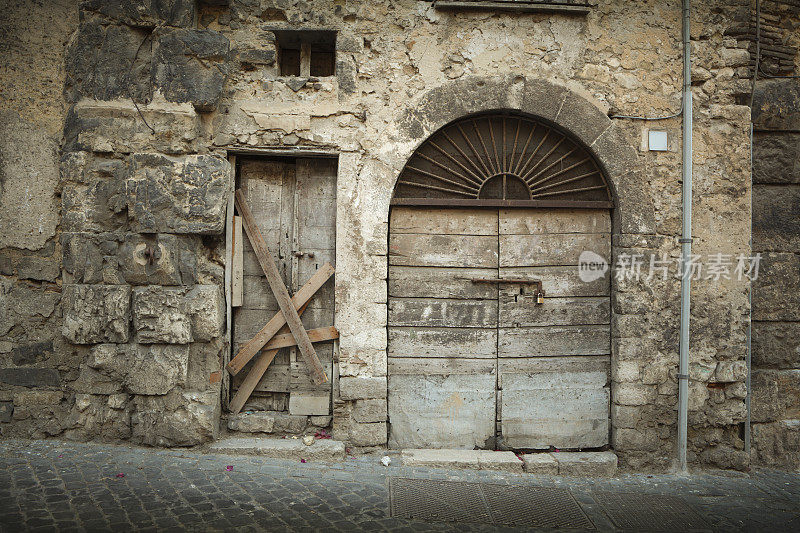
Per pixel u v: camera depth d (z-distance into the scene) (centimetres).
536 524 383
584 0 491
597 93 496
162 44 465
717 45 506
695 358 501
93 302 459
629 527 386
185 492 390
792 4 531
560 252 512
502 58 492
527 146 509
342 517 371
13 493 371
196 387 475
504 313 508
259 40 482
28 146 480
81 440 467
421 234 505
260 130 480
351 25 486
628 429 495
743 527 392
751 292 529
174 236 465
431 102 485
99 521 341
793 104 533
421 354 503
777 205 536
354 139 484
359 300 482
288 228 503
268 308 501
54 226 482
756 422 525
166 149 465
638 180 496
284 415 494
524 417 505
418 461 469
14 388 474
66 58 480
